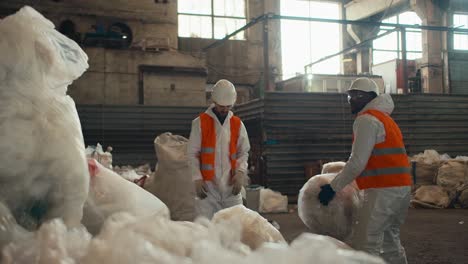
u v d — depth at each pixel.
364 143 3.02
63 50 1.33
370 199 3.07
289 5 20.14
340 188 3.16
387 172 3.04
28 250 0.72
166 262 0.56
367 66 20.47
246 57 18.34
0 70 1.20
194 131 3.64
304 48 20.23
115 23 15.88
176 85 14.64
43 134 1.16
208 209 3.61
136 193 1.53
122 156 12.48
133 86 14.29
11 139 1.11
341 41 20.80
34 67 1.23
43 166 1.14
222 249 0.58
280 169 11.61
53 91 1.27
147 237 0.66
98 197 1.47
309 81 15.23
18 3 14.83
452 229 6.32
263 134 11.64
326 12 20.66
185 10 18.09
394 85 18.78
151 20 16.27
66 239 0.71
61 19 15.33
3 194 1.10
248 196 7.62
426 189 9.25
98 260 0.60
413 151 12.82
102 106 12.42
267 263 0.51
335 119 12.07
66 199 1.16
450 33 19.28
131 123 12.62
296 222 7.11
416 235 5.86
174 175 4.80
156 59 14.48
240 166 3.67
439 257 4.59
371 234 3.05
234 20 18.56
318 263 0.50
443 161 9.75
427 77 18.14
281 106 11.78
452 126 13.16
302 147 11.80
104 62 14.07
